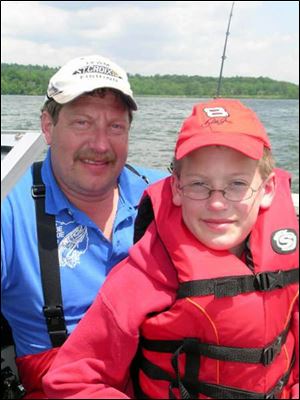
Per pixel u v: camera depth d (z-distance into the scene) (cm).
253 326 137
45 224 175
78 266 177
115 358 141
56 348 174
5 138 167
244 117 142
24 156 147
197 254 139
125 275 144
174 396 143
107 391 137
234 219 139
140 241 149
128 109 192
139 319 138
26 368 180
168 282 142
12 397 171
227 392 140
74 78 181
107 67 187
